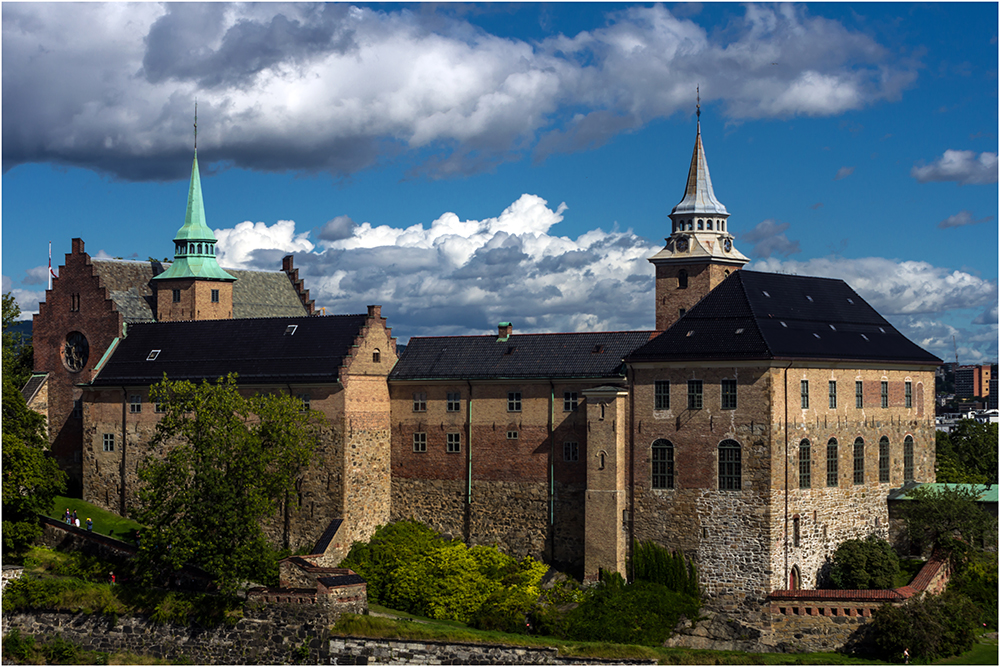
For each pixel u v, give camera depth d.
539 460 103.19
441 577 97.62
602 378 99.69
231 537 90.94
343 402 104.19
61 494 119.62
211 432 93.44
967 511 97.50
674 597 93.00
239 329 114.06
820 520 95.75
